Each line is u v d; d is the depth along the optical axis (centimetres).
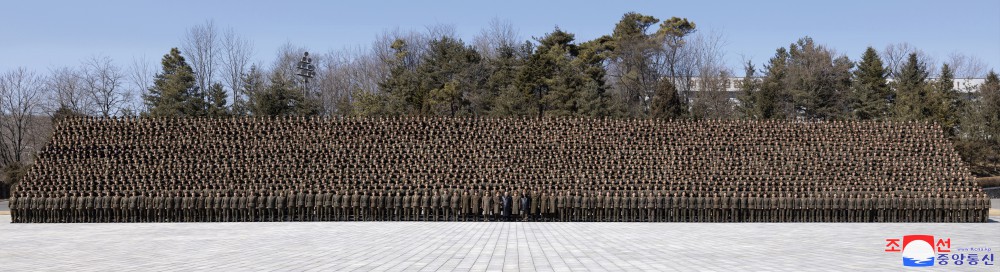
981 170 8769
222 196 4806
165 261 2483
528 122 5678
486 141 5472
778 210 4775
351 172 5150
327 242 3162
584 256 2548
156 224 4503
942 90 9469
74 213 4762
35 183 4956
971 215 4734
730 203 4744
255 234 3638
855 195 4791
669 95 8481
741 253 2662
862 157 5306
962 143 8375
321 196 4772
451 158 5297
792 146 5447
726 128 5641
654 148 5434
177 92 9188
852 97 9719
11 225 4491
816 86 9881
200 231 3875
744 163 5278
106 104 10581
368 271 2172
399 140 5462
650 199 4762
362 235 3534
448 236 3450
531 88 9000
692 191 4803
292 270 2212
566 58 10156
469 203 4769
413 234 3581
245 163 5219
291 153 5322
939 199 4762
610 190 4881
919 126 5631
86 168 5141
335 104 12031
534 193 4747
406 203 4766
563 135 5550
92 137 5425
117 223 4644
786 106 9800
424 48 12800
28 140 10281
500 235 3509
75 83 10469
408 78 9900
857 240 3241
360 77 12631
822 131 5603
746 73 11925
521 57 10100
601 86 9356
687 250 2769
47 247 3022
